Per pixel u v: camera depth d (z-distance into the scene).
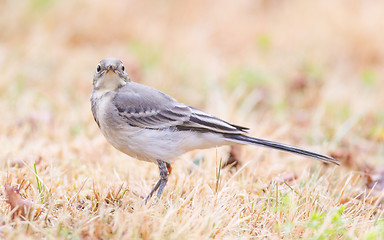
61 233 7.01
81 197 8.34
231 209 7.89
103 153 10.87
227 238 7.20
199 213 7.49
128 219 7.21
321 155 8.60
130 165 9.98
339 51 17.88
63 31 17.81
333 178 9.77
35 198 7.82
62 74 15.40
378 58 17.59
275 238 7.32
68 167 9.92
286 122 13.32
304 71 15.93
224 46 18.67
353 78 16.42
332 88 15.05
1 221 7.18
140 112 8.45
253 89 14.81
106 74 8.64
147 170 9.80
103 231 7.03
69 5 18.27
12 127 11.83
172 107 8.62
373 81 15.62
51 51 16.75
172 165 9.91
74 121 12.59
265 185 9.08
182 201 8.03
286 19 19.75
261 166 10.34
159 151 8.47
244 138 8.66
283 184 9.18
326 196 8.66
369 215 7.86
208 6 20.27
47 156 10.28
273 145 8.62
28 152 10.46
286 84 15.16
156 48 17.27
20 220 7.34
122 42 18.19
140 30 18.33
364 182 9.73
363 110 13.77
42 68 15.64
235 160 10.32
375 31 17.92
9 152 10.23
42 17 18.03
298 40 18.52
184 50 17.53
